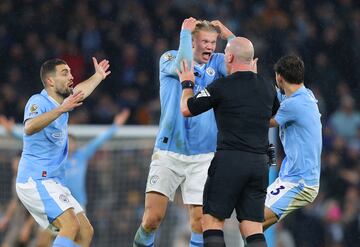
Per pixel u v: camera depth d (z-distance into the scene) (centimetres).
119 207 4238
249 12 6525
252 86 2503
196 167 2802
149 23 6341
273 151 2664
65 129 2814
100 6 6419
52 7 6381
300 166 2819
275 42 6353
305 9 6612
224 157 2477
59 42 6209
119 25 6306
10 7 6341
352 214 5244
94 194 4222
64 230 2723
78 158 3769
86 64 6128
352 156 5697
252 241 2483
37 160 2767
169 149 2802
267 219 2852
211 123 2802
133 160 4216
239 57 2520
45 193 2747
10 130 3759
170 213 4244
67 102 2664
